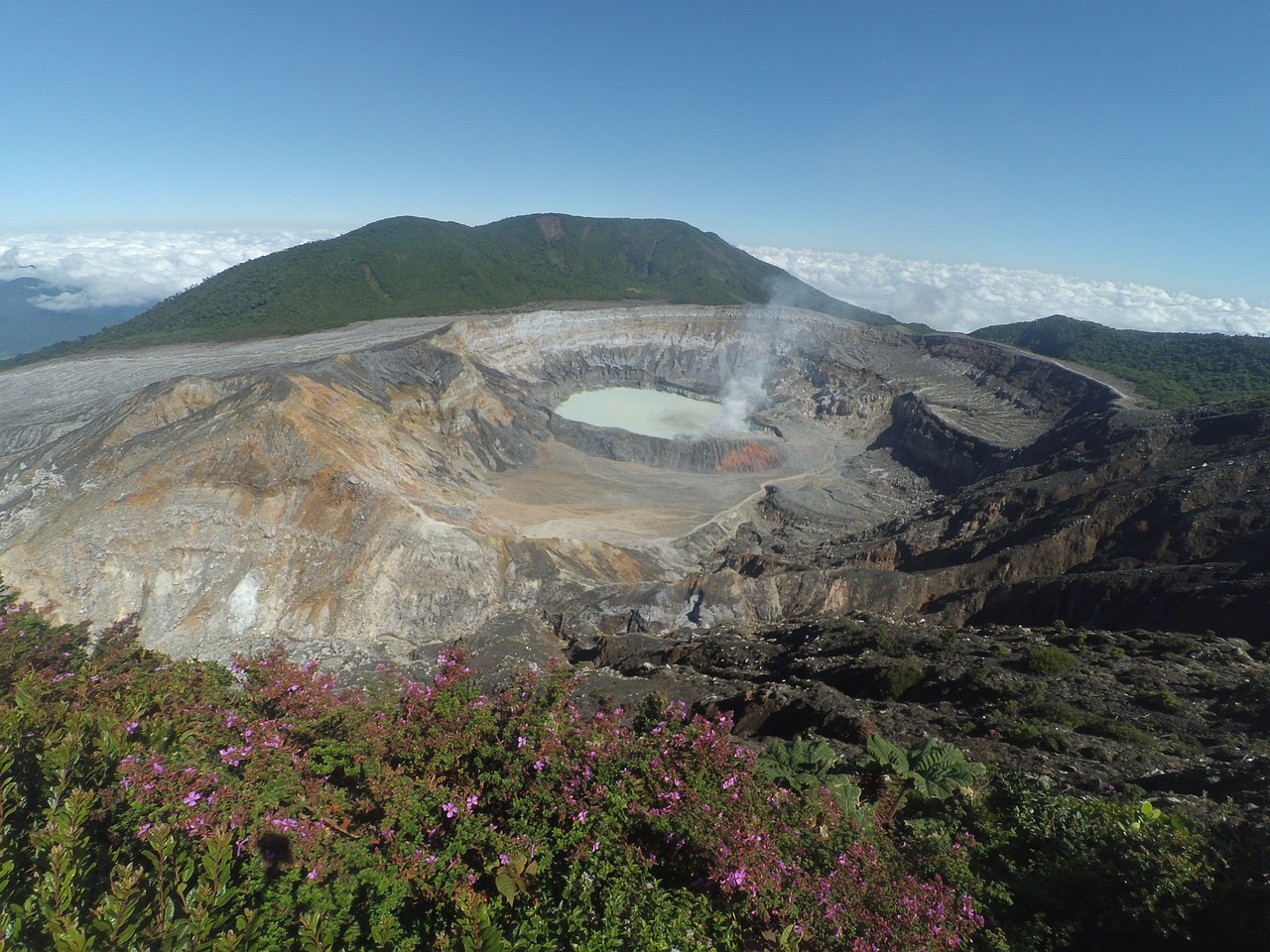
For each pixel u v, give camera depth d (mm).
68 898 5418
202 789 7758
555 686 10797
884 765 12438
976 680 22719
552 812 8320
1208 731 18109
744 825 8539
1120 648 26188
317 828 7605
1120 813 10461
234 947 5477
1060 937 8320
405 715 10172
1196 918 8109
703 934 7195
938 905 8164
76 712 8266
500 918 7086
